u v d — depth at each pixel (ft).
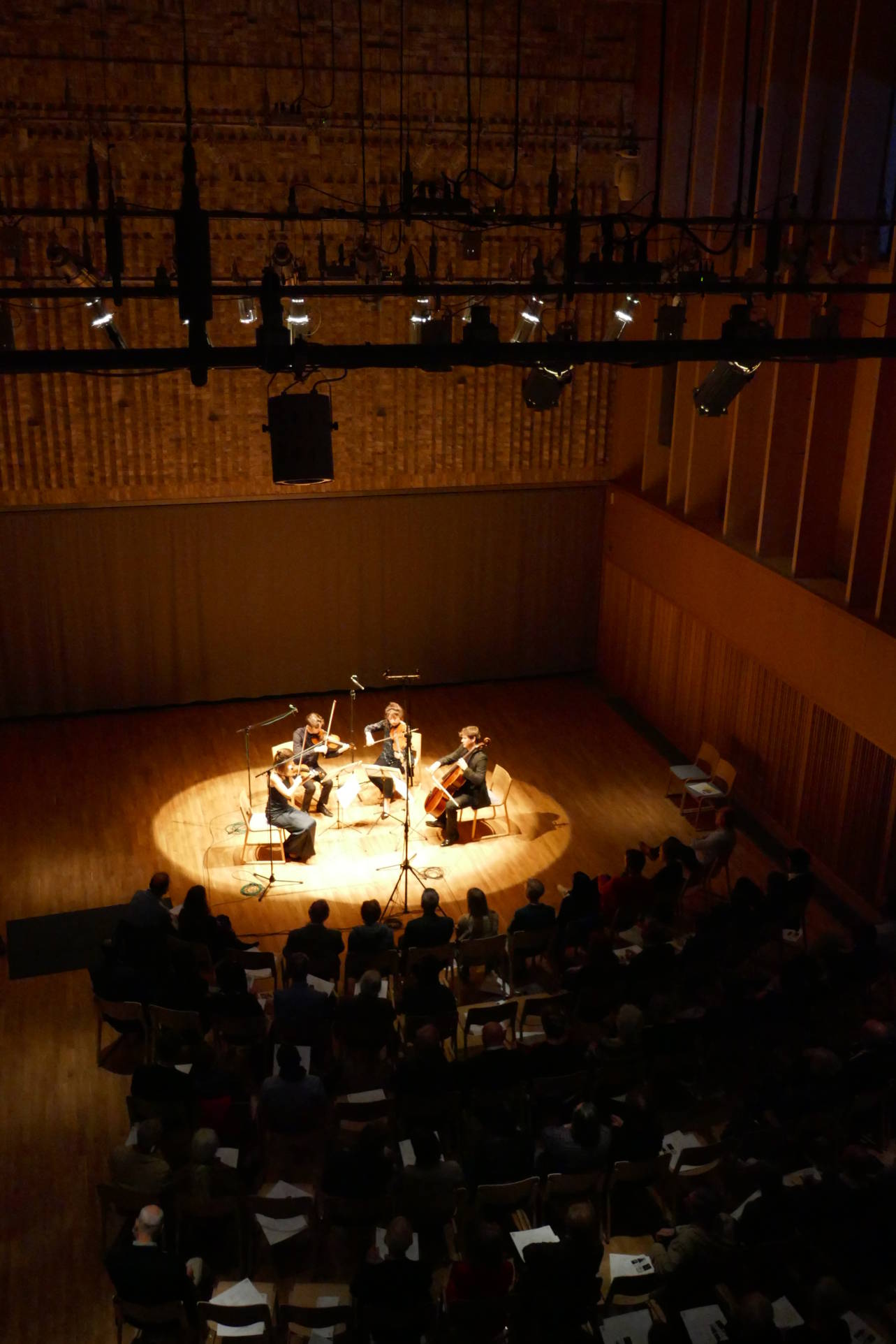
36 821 42.29
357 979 30.83
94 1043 31.32
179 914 32.07
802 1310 21.85
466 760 41.24
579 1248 20.38
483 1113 25.68
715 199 41.78
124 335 44.45
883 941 30.86
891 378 35.53
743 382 24.25
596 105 45.21
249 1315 20.54
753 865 40.47
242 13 41.65
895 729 35.06
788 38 38.04
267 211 44.06
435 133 44.32
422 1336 21.18
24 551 48.08
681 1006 29.60
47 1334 22.91
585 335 49.93
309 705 52.49
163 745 48.39
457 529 52.47
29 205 42.29
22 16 40.27
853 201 36.29
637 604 51.65
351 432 49.37
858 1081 25.79
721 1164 24.27
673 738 49.39
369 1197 22.54
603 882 34.35
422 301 30.40
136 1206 22.85
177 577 50.08
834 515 39.68
